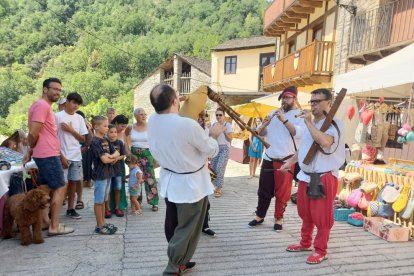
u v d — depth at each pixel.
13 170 3.96
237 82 23.30
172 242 2.83
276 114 4.11
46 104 3.74
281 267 3.29
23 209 3.57
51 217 3.99
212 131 2.98
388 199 4.44
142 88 30.14
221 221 4.79
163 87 2.75
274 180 4.35
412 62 4.25
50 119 3.81
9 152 4.61
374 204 4.64
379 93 6.29
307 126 3.20
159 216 4.93
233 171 10.23
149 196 5.19
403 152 7.42
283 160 4.24
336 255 3.61
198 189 2.81
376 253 3.68
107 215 4.81
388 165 5.25
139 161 5.12
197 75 25.81
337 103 3.17
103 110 41.81
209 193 2.89
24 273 3.03
